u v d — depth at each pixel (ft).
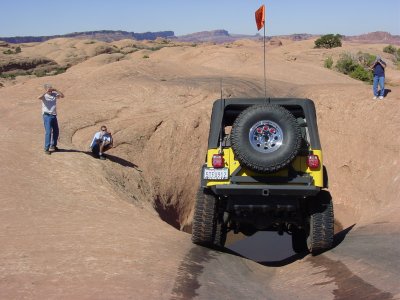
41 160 43.80
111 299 16.06
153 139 61.41
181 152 62.13
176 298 16.57
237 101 24.57
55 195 35.42
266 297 18.20
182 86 82.28
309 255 26.14
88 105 71.36
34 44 621.72
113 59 330.13
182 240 26.73
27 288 17.12
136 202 41.29
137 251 22.48
